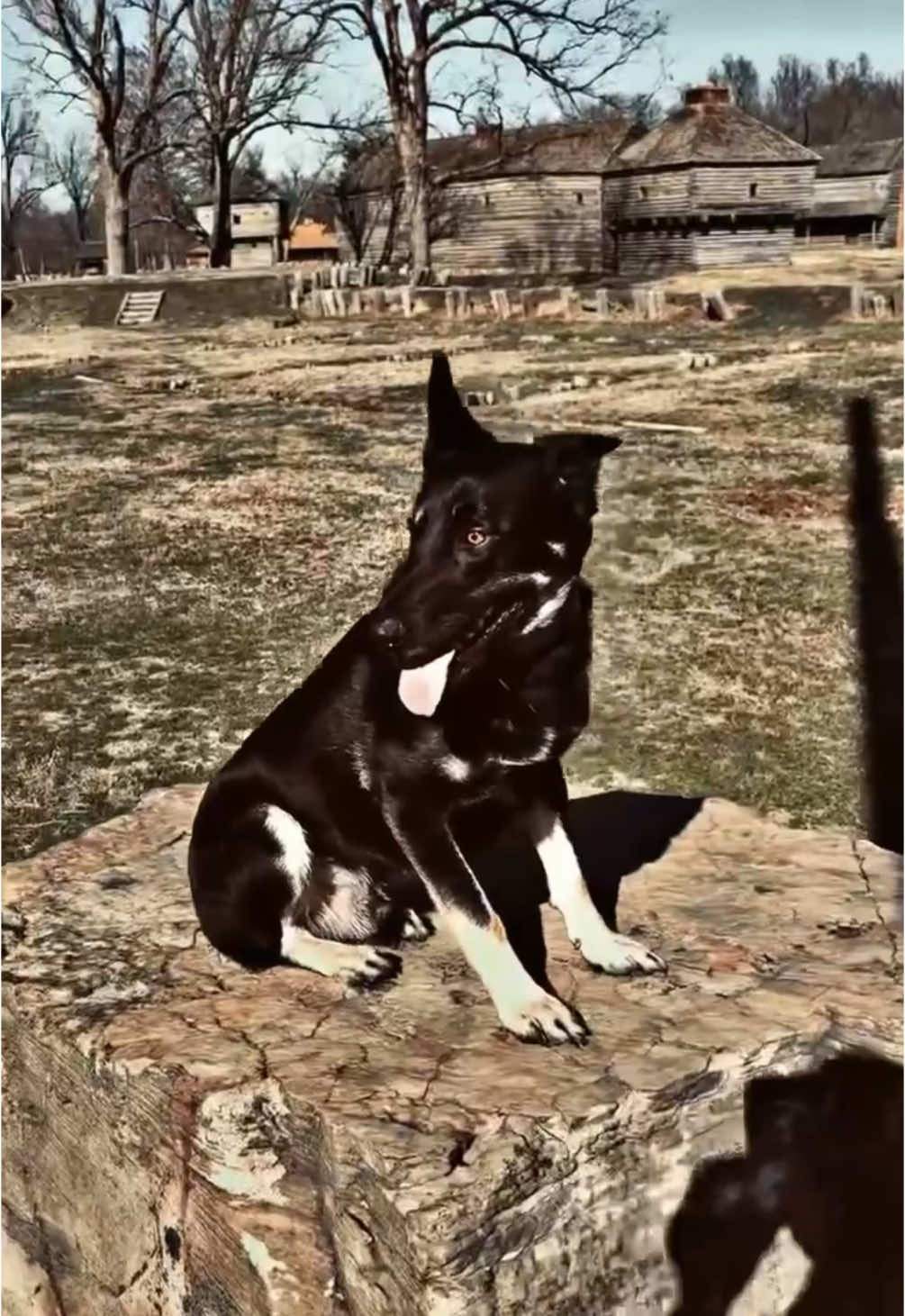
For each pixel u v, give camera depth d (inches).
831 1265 126.0
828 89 2736.2
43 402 888.9
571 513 120.9
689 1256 117.3
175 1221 126.1
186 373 997.8
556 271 2042.3
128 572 482.9
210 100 1895.9
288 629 413.1
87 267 3031.5
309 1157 115.2
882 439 618.5
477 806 127.0
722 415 713.6
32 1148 143.0
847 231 2388.0
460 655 117.4
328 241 3036.4
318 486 606.9
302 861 131.9
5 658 392.8
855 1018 123.5
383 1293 108.8
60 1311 145.4
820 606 407.5
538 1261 107.7
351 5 1664.6
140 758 317.4
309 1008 130.6
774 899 150.5
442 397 125.3
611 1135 111.4
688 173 1905.8
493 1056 119.3
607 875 157.9
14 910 155.9
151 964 142.2
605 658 371.6
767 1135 120.7
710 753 304.0
